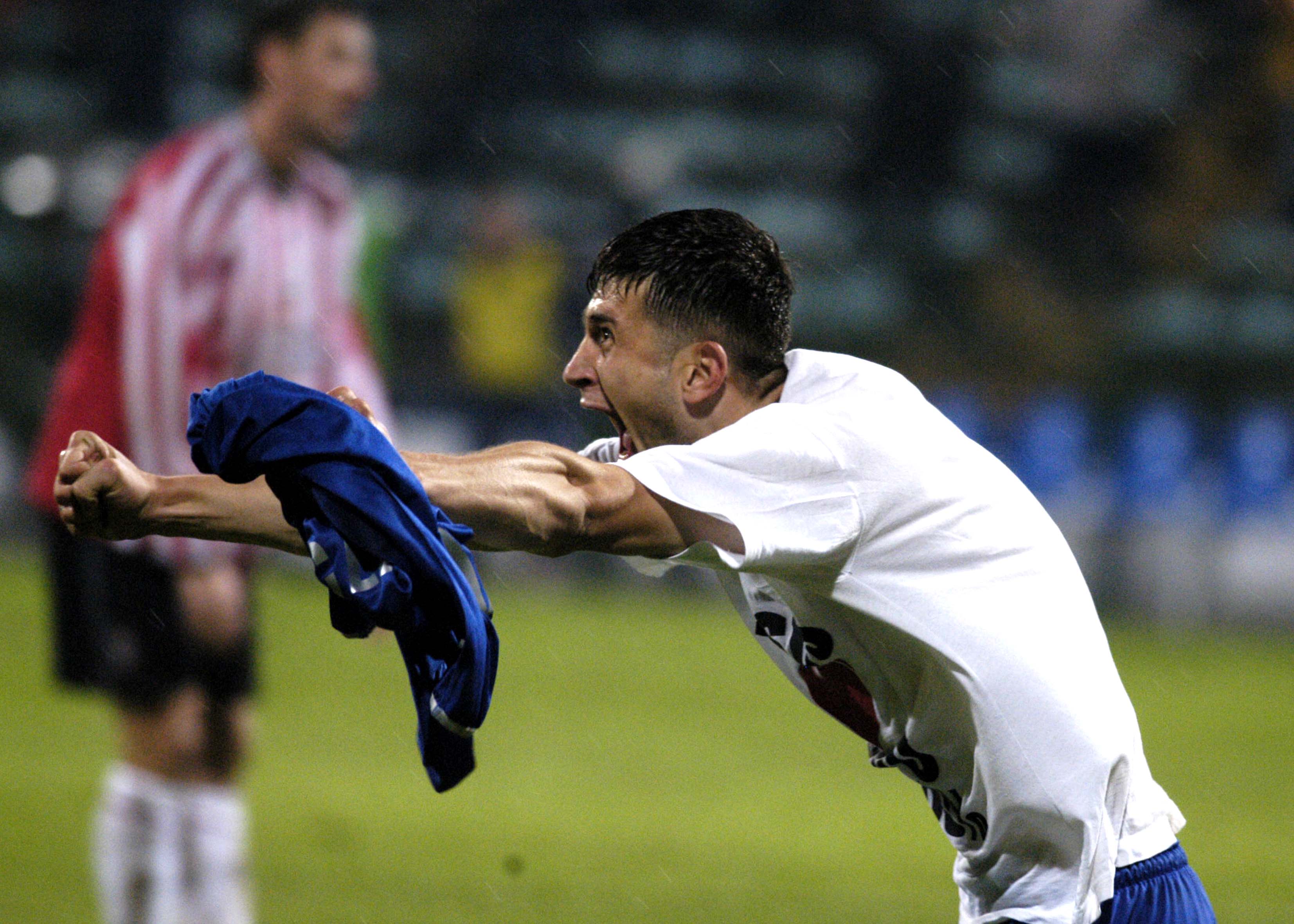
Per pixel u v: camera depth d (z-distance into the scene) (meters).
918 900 16.84
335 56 14.84
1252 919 16.58
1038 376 50.16
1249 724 29.28
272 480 6.23
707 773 23.62
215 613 13.91
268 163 15.05
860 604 7.53
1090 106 54.09
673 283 7.45
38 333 47.16
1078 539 42.94
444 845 18.69
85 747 23.84
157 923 13.49
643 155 50.75
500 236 46.75
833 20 58.03
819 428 7.33
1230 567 42.25
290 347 15.22
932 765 8.11
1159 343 50.88
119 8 54.59
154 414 14.62
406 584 6.13
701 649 35.72
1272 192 55.16
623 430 7.94
